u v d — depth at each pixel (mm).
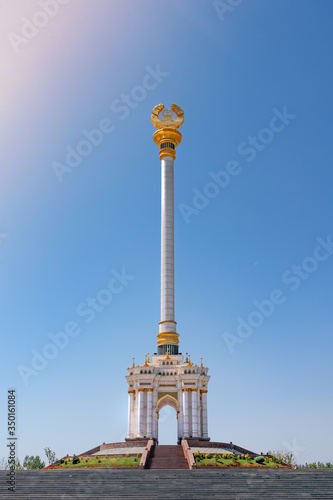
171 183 93250
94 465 53812
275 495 37875
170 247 89000
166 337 83375
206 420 75250
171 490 39156
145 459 53656
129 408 76250
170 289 86438
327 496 37781
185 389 74750
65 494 38375
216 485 40219
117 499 37062
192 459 52781
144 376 76125
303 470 44438
